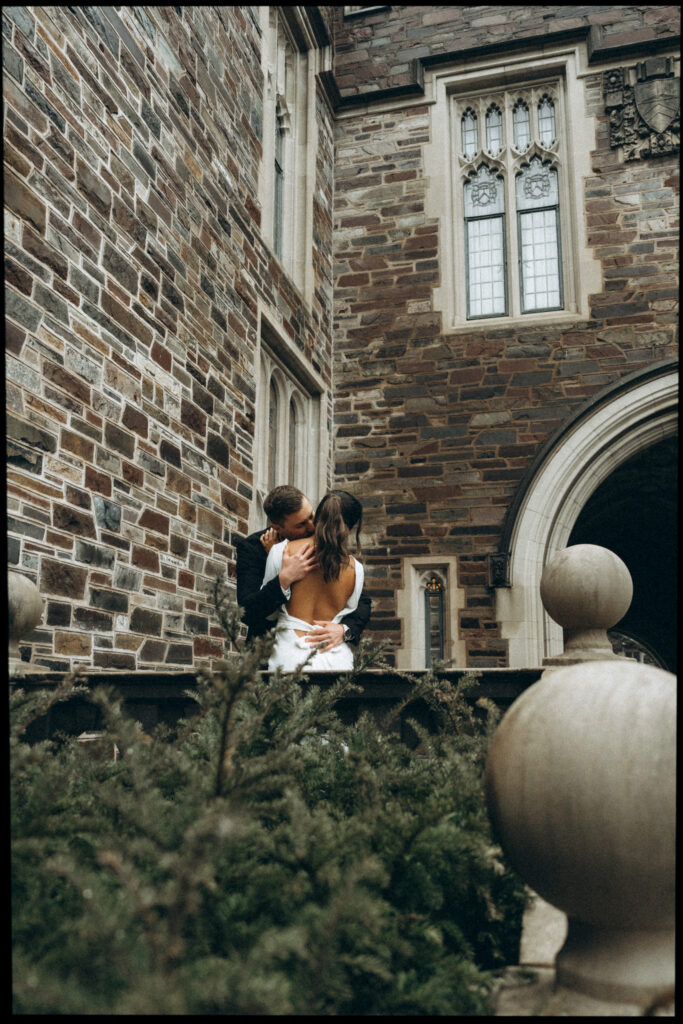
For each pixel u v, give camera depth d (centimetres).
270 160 861
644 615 1638
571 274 991
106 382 488
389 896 138
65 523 436
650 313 941
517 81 1055
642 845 115
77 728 261
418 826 141
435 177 1047
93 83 493
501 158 1052
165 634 546
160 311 569
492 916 159
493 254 1038
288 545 333
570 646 266
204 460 629
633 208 970
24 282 410
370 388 1006
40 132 432
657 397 903
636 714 122
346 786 178
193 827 94
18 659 263
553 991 128
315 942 98
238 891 129
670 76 984
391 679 268
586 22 1023
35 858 120
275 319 830
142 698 275
